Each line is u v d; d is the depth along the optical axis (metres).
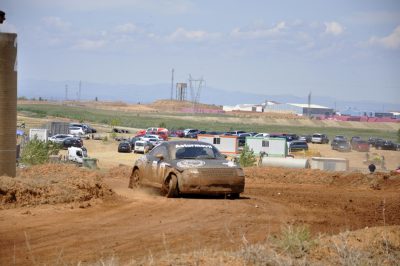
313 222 24.52
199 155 33.59
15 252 16.92
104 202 27.50
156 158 34.16
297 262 15.26
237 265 14.70
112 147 177.50
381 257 16.70
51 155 91.81
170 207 27.38
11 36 29.61
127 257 16.66
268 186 44.22
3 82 29.62
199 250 16.94
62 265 15.47
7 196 24.58
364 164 148.62
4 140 29.81
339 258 15.86
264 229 21.91
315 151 175.75
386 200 34.25
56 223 21.59
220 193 31.89
